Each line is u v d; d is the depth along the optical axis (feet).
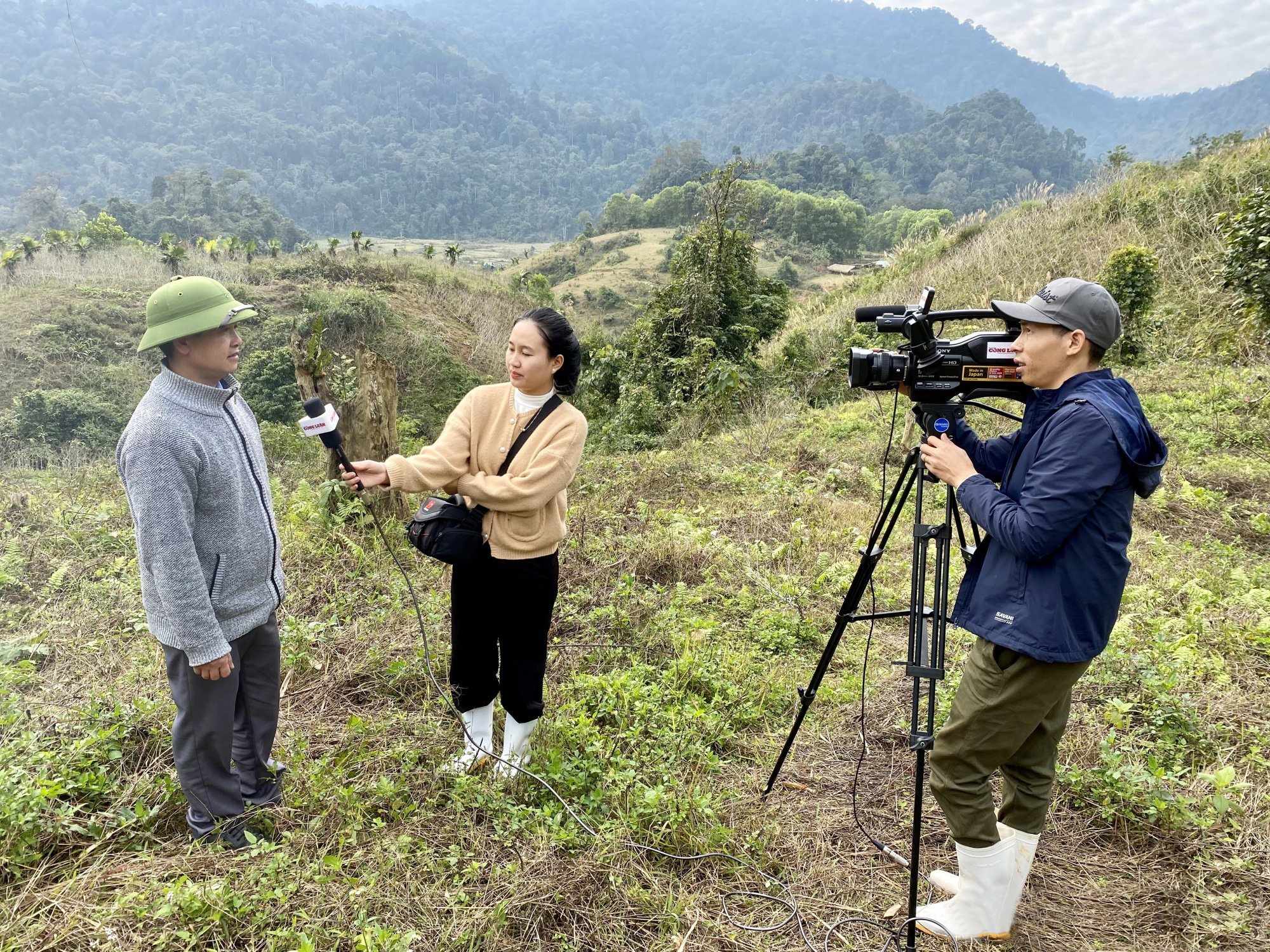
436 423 59.98
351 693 10.96
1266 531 17.93
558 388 8.77
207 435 7.44
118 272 73.31
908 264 62.49
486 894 7.42
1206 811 8.46
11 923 6.68
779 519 19.52
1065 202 55.93
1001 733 6.62
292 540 15.52
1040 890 7.91
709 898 7.71
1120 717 10.03
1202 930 7.24
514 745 9.23
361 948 6.57
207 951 6.63
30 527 17.51
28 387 51.16
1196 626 12.94
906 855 8.39
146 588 7.49
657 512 19.66
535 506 8.36
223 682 7.78
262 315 64.95
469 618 9.02
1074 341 6.27
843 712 11.09
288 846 7.80
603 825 8.29
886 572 16.20
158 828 8.30
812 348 46.09
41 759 8.41
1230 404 26.25
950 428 7.31
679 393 36.32
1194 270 39.37
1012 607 6.39
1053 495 5.92
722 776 9.61
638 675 11.44
